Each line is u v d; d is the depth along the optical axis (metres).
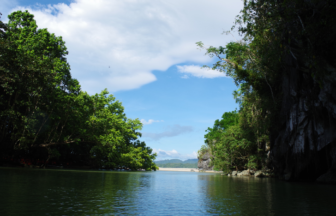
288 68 21.14
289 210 5.82
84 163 47.16
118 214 4.84
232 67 29.20
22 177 13.41
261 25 18.86
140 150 54.31
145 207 5.84
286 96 22.05
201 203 6.75
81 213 4.76
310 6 14.48
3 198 6.13
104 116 38.59
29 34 34.69
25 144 29.89
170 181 17.61
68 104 34.72
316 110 17.86
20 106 31.14
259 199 7.86
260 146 36.62
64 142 36.16
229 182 17.75
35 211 4.73
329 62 15.10
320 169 19.27
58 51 38.91
